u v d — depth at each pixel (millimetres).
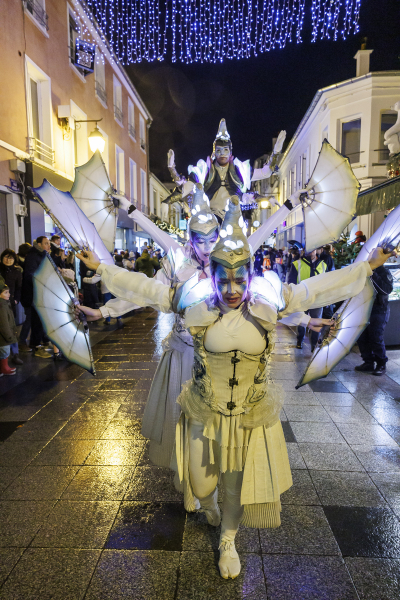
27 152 9367
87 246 2273
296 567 2145
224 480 2057
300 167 22219
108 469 3080
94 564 2160
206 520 2514
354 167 16328
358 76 16516
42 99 10422
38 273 2328
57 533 2391
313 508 2625
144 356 6484
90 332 8625
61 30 11219
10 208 8781
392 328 6984
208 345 1818
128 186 18969
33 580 2057
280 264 15555
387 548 2275
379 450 3361
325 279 1960
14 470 3072
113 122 16438
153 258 11328
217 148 2594
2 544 2303
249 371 1872
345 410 4180
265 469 1915
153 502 2684
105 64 15305
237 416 1900
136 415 4082
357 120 16266
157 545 2297
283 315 1963
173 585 2029
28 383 5141
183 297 1871
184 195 2893
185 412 2018
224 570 2053
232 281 1671
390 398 4523
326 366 2439
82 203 2531
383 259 2004
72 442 3518
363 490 2816
